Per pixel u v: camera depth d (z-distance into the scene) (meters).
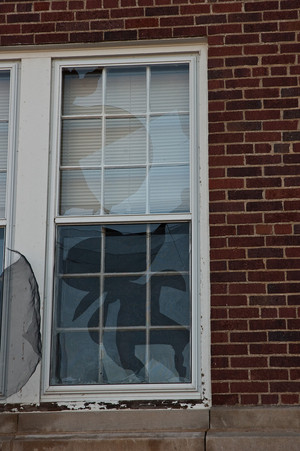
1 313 7.45
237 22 7.95
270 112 7.70
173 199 7.71
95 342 7.44
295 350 7.16
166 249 7.58
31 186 7.77
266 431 6.97
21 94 7.99
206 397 7.18
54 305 7.53
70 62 8.09
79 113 7.99
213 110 7.74
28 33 8.08
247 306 7.27
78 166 7.86
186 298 7.46
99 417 7.20
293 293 7.27
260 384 7.11
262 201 7.50
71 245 7.66
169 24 7.99
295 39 7.87
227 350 7.19
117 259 7.60
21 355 7.34
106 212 7.73
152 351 7.38
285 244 7.39
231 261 7.38
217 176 7.58
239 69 7.83
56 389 7.31
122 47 8.05
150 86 8.00
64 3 8.12
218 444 6.89
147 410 7.18
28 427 7.21
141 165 7.82
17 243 7.64
